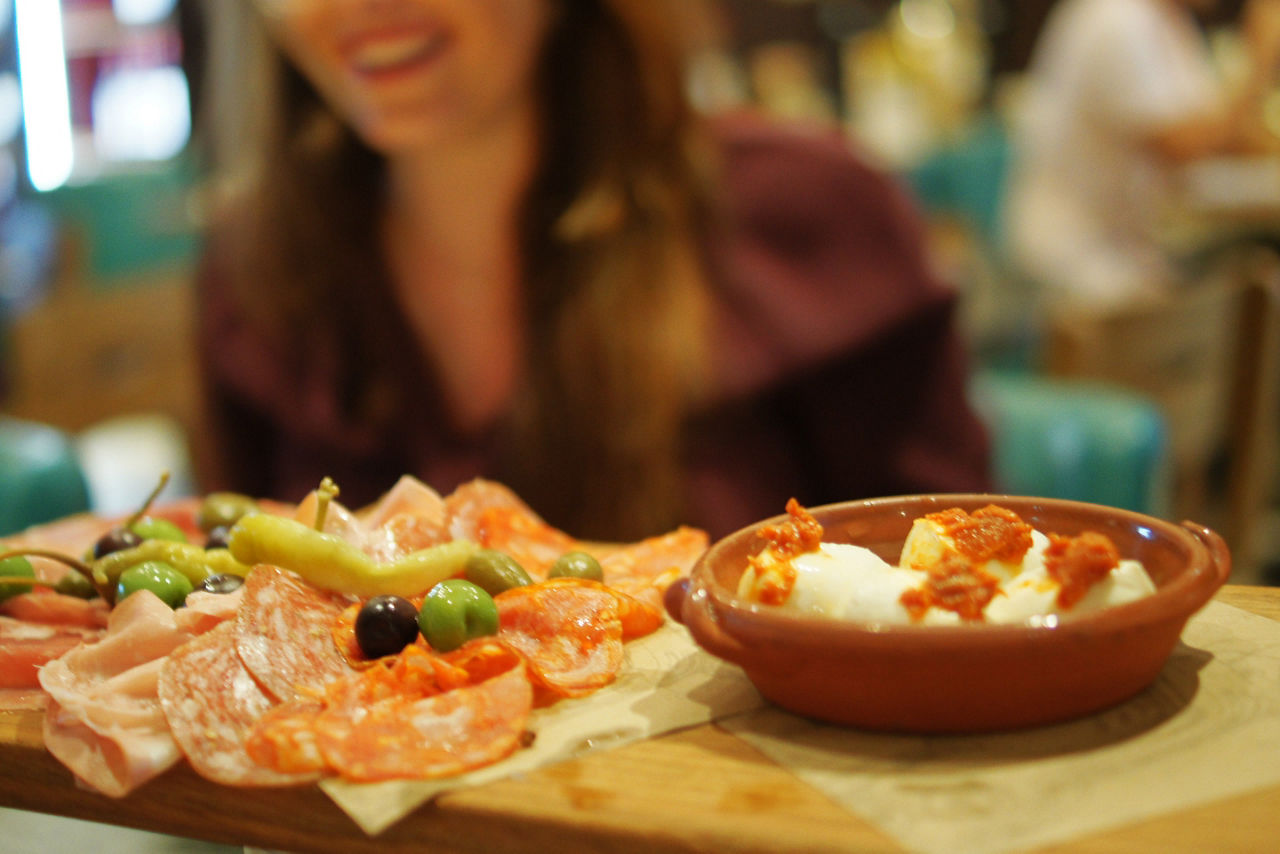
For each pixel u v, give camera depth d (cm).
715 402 99
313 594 56
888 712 49
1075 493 122
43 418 196
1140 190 212
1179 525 52
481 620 54
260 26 105
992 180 268
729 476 101
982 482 107
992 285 209
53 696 52
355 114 98
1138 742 48
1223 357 133
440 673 52
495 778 48
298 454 111
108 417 208
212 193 131
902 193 111
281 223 107
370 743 49
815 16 325
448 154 100
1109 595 49
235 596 56
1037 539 51
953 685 48
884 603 49
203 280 121
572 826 47
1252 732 48
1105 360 133
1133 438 120
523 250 102
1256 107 246
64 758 52
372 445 108
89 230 268
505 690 51
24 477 103
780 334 100
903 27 316
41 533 71
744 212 104
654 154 100
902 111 311
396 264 106
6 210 289
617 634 55
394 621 54
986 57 360
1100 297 205
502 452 102
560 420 99
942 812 45
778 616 48
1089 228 213
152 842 55
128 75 327
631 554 63
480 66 94
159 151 329
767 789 47
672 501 98
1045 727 49
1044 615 48
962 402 107
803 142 108
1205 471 183
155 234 271
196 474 125
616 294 98
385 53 92
